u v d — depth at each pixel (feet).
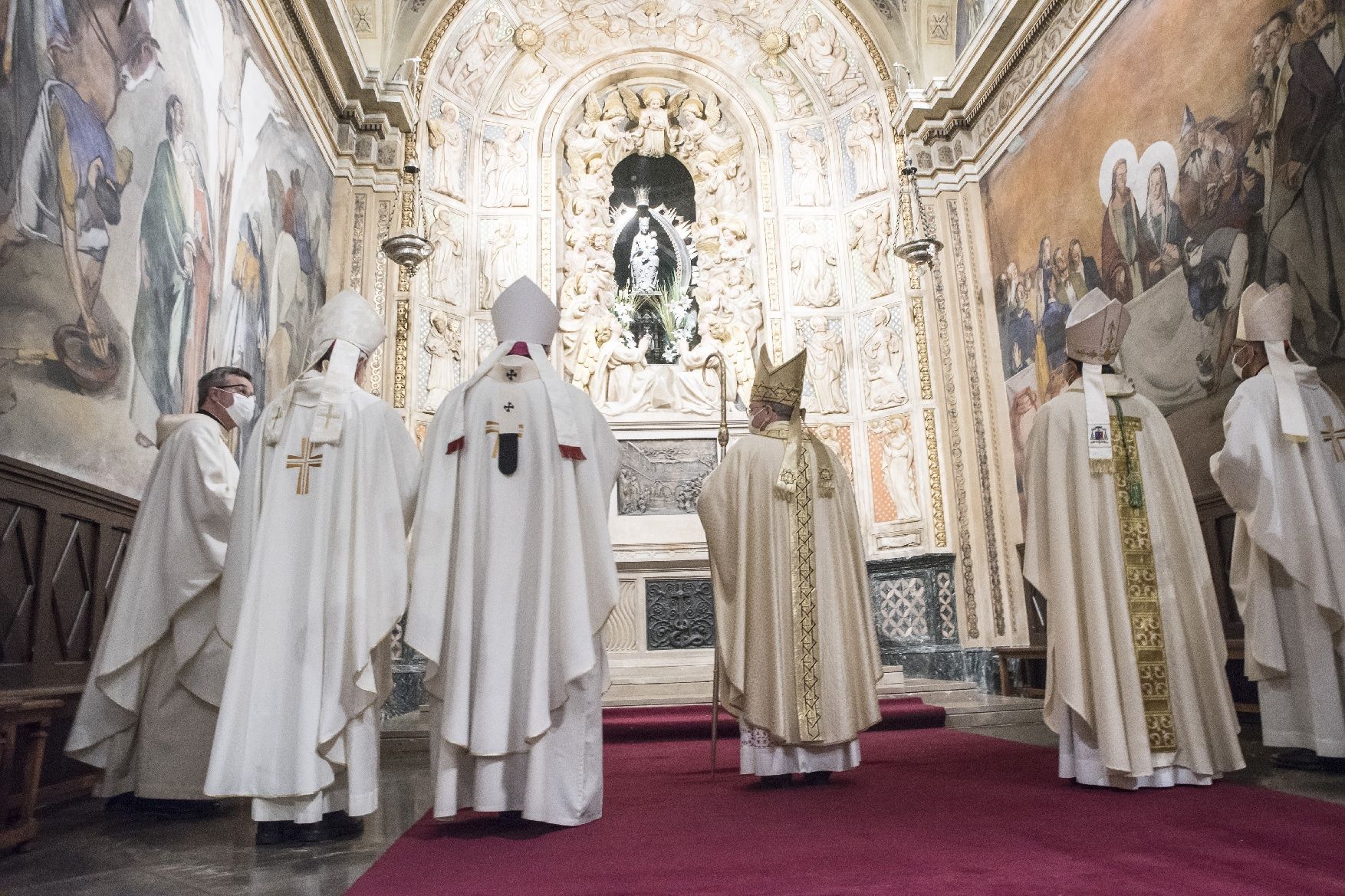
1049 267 30.71
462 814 12.65
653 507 35.09
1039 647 29.58
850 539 16.01
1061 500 14.40
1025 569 14.96
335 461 11.70
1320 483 15.26
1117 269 26.84
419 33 36.55
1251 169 21.36
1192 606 14.21
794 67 42.19
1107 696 13.23
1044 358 30.94
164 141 19.39
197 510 13.67
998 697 30.07
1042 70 31.17
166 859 10.47
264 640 10.94
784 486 15.30
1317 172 19.25
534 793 11.07
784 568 15.16
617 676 31.07
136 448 17.85
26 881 9.55
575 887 8.48
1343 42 18.63
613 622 33.37
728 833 10.87
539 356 12.81
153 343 18.63
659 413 37.22
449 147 38.86
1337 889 7.86
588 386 38.27
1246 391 15.87
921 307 36.52
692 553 33.81
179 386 19.94
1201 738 13.35
